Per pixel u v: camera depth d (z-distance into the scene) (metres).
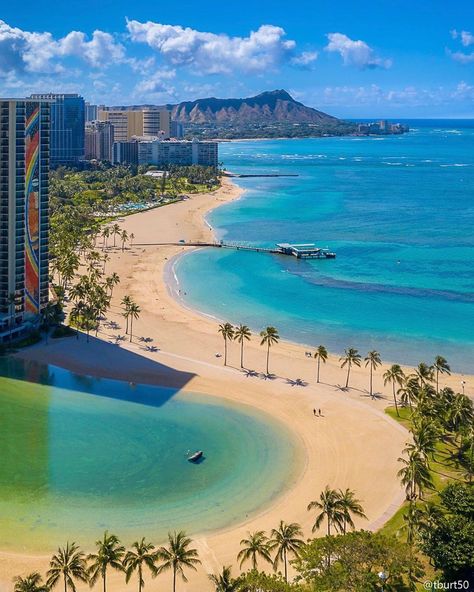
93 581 110.69
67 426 175.38
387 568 111.62
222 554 126.12
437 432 164.12
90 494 145.38
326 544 114.19
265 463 159.12
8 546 127.12
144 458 160.62
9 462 157.12
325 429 175.50
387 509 139.88
